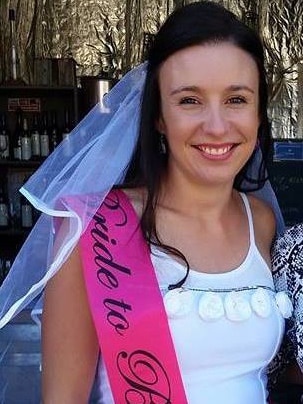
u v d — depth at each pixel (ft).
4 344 4.27
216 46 3.06
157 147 3.41
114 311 3.12
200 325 3.13
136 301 3.14
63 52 12.40
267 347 3.27
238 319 3.16
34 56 12.28
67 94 11.98
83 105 11.78
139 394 3.11
